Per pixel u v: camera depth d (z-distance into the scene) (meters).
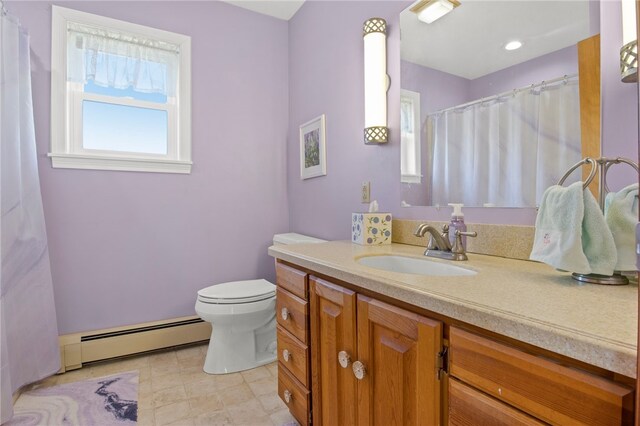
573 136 0.94
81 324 1.93
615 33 0.84
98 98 2.02
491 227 1.14
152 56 2.15
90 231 1.95
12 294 1.57
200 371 1.86
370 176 1.74
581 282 0.74
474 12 1.22
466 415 0.62
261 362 1.94
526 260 1.04
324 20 2.10
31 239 1.66
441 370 0.68
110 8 1.99
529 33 1.05
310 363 1.17
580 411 0.46
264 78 2.50
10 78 1.55
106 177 1.99
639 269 0.38
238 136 2.40
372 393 0.87
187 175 2.23
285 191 2.57
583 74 0.91
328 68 2.06
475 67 1.22
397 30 1.55
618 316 0.52
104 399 1.58
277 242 2.34
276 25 2.55
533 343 0.51
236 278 2.40
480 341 0.59
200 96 2.26
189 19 2.22
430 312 0.71
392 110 1.59
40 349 1.68
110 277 2.01
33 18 1.80
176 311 2.20
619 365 0.42
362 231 1.49
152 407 1.52
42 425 1.39
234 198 2.39
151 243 2.12
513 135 1.09
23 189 1.64
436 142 1.38
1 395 1.36
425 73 1.42
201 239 2.28
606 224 0.70
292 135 2.53
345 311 0.97
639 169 0.40
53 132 1.85
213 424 1.41
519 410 0.53
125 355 2.00
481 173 1.20
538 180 1.02
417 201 1.47
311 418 1.17
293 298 1.27
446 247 1.15
